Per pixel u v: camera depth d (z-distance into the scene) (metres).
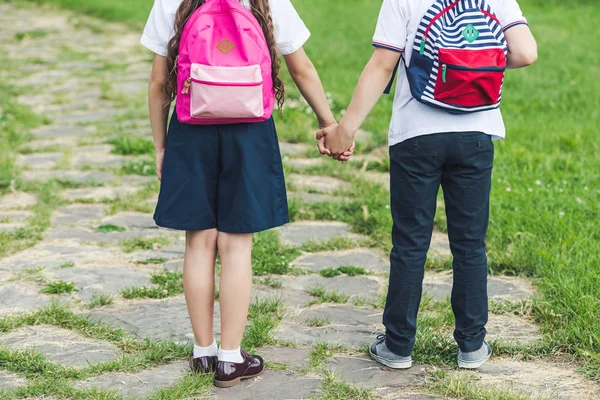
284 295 4.35
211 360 3.32
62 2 16.48
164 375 3.33
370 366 3.46
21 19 15.48
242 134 3.07
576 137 7.37
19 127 8.46
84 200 6.18
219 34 2.98
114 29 14.78
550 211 5.40
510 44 3.15
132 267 4.77
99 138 8.19
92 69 11.71
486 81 3.05
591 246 4.61
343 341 3.74
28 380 3.27
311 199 6.18
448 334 3.77
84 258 4.91
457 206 3.30
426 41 3.09
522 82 9.91
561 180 6.20
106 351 3.58
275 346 3.66
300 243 5.25
